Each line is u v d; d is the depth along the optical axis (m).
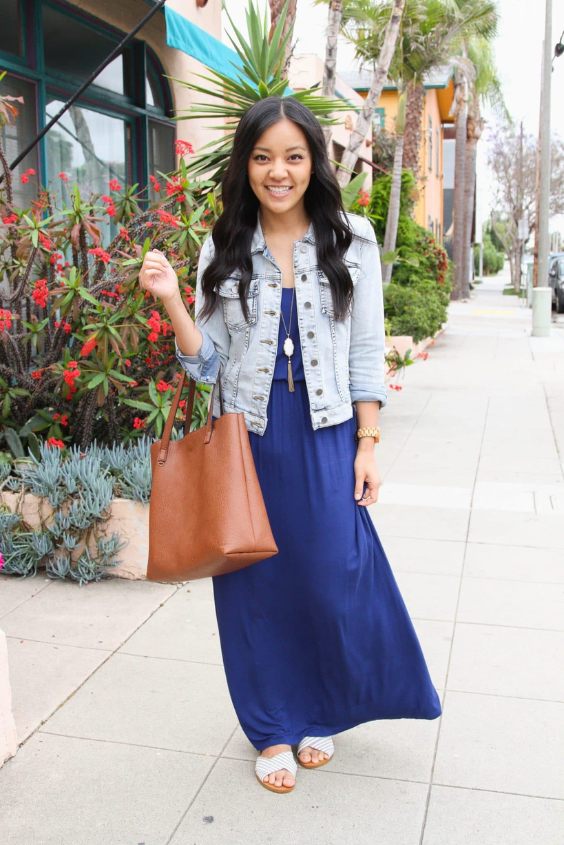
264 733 2.74
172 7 8.43
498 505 5.88
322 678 2.72
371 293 2.62
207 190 5.84
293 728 2.76
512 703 3.24
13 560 4.46
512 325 21.78
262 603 2.66
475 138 37.88
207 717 3.15
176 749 2.95
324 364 2.54
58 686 3.37
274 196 2.47
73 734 3.04
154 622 3.96
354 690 2.71
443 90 33.53
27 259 4.97
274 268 2.54
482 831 2.52
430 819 2.58
